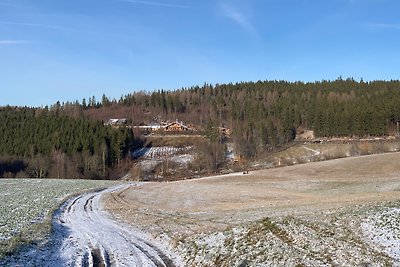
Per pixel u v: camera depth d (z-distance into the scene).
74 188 71.44
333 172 74.31
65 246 26.52
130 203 54.41
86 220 40.25
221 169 117.44
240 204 48.91
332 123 137.88
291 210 35.69
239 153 129.50
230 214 38.44
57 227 35.00
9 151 130.75
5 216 38.31
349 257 18.02
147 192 65.69
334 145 120.88
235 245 21.81
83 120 155.00
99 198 59.44
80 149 130.62
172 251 24.69
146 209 48.06
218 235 24.47
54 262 21.69
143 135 161.38
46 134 138.75
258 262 18.89
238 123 158.62
